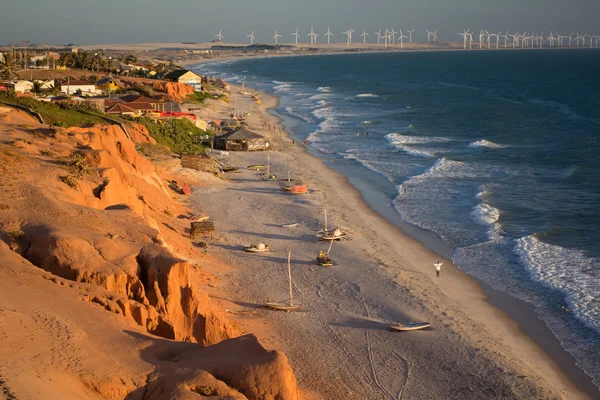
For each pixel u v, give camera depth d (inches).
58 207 1338.6
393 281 1681.8
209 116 4790.8
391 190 2709.2
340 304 1528.1
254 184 2721.5
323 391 1139.3
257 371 807.1
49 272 1061.1
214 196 2469.2
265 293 1562.5
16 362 740.0
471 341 1363.2
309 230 2105.1
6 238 1146.0
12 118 2381.9
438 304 1553.9
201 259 1728.6
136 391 761.6
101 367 783.7
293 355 1261.1
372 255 1886.1
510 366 1268.5
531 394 1175.0
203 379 771.4
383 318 1461.6
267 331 1349.7
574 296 1598.2
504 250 1946.4
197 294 1198.9
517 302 1585.9
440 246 2004.2
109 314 944.3
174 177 2615.7
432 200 2519.7
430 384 1192.8
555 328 1450.5
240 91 6948.8
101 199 1608.0
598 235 2044.8
